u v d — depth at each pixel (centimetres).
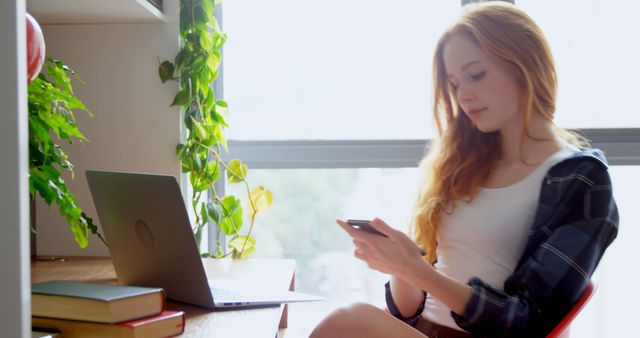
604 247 135
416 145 244
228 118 226
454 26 158
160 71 209
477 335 133
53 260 192
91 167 212
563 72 246
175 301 129
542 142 151
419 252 126
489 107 152
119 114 212
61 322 97
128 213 128
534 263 131
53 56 212
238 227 223
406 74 247
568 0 245
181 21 210
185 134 218
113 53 212
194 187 215
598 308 253
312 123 248
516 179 151
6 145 72
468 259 148
